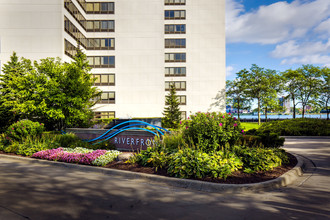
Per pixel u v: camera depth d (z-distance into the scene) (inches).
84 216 167.0
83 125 780.0
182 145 350.3
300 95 1865.2
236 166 276.4
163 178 253.3
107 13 1507.1
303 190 227.6
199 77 1600.6
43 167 340.8
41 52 1095.6
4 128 884.6
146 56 1509.6
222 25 1599.4
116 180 264.8
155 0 1510.8
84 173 300.8
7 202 194.5
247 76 1870.1
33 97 650.2
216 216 166.6
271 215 168.1
